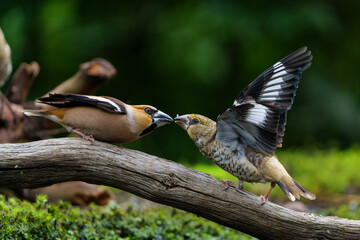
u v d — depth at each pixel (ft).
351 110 70.49
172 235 30.66
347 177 51.72
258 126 24.47
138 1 69.36
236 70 69.56
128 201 41.27
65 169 24.71
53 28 67.15
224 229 34.24
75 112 24.79
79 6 68.49
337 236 25.44
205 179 25.29
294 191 25.72
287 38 65.62
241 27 63.52
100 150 24.72
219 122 24.98
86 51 67.31
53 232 26.22
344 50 74.23
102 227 29.76
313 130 69.00
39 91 67.21
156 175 24.80
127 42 68.49
